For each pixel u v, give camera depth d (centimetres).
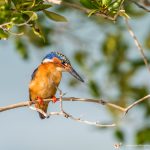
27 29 1503
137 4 1184
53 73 1315
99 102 1041
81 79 1324
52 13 1034
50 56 1334
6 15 1016
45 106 1291
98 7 1026
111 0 1024
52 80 1309
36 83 1302
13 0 1021
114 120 1355
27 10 1023
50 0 1076
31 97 1325
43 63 1335
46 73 1305
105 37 1568
